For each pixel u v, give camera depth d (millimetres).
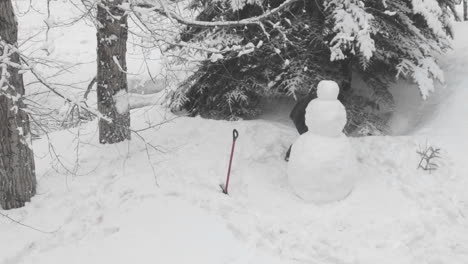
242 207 4785
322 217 4664
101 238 4402
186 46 4824
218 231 4344
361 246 4320
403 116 7160
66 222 4648
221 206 4715
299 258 4125
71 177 5340
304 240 4348
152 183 5090
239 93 6730
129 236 4371
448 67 7816
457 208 4754
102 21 5340
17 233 4492
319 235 4422
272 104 7570
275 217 4645
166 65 4859
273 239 4344
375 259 4152
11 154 4688
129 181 5137
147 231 4410
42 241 4391
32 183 4969
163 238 4305
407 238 4383
